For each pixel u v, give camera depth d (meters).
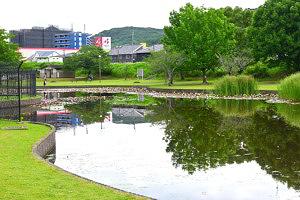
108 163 14.90
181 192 11.38
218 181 12.38
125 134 21.61
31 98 38.91
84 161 15.29
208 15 60.00
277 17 56.41
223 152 16.41
